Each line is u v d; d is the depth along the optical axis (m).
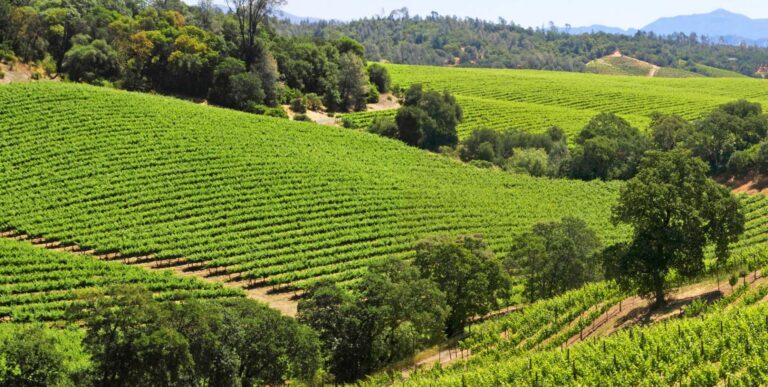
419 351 48.16
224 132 94.75
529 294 57.00
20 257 59.94
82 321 50.94
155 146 86.56
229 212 74.06
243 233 70.62
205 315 34.25
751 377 29.09
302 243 70.56
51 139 85.19
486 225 79.69
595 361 33.84
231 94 116.25
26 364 31.84
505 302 59.31
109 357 32.66
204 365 34.25
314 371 38.72
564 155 117.00
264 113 114.19
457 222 79.31
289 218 74.75
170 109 98.81
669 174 42.06
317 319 42.28
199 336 33.88
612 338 36.53
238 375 36.56
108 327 32.66
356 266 66.12
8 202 71.81
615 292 48.56
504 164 114.69
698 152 108.00
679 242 41.03
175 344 31.61
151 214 72.50
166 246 66.69
